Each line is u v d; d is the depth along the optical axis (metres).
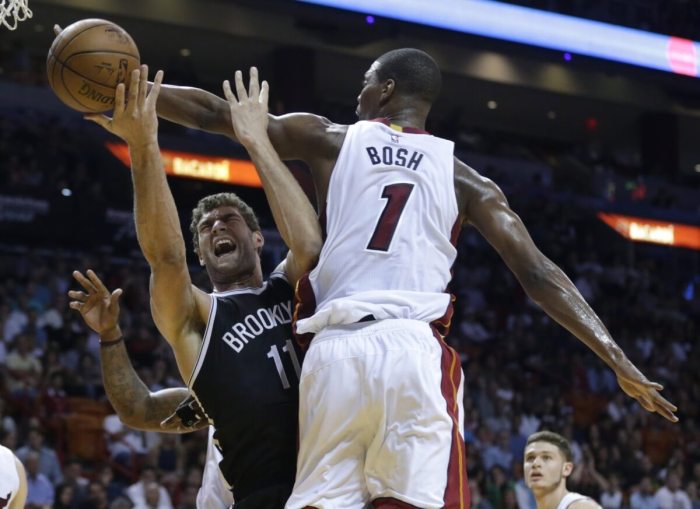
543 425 14.32
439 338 2.83
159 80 2.80
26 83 17.31
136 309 14.87
